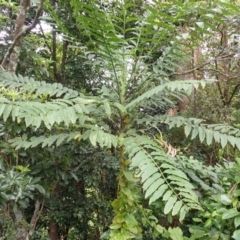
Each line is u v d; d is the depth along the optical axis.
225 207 1.27
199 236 1.28
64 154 2.30
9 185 1.62
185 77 3.93
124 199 1.56
